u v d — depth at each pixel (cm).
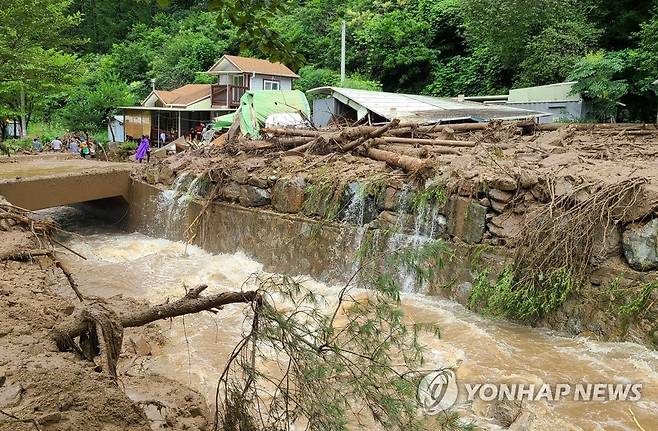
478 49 2839
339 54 3272
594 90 1834
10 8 1880
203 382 575
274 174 1169
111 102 3341
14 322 489
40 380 337
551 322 764
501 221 842
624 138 1228
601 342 711
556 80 2275
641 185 726
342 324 584
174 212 1362
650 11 2009
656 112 2031
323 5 3300
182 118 3016
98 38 4500
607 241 738
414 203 941
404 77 3125
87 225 1588
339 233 1002
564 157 976
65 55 2348
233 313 809
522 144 1192
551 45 2220
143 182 1478
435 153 1116
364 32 3131
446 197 905
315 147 1271
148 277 1054
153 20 4638
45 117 3459
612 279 723
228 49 3866
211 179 1268
